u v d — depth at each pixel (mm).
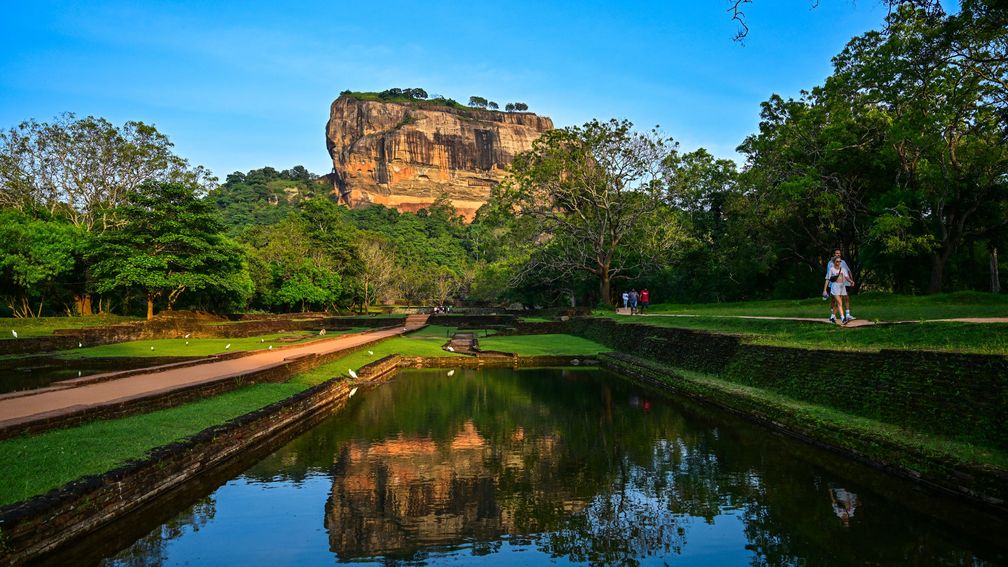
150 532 7809
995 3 16969
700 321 25500
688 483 9648
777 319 21109
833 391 12500
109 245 32344
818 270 42062
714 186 49906
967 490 7656
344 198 188750
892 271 35281
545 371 27594
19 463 7496
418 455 11812
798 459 10742
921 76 21828
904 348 11328
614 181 44781
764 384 15453
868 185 35438
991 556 6590
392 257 93125
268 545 7328
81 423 9703
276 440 12953
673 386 19469
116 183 41906
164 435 9766
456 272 105125
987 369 8992
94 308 40469
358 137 194375
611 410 16641
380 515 8422
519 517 8328
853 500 8492
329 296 63438
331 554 7062
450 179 193250
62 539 6586
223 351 23656
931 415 9742
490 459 11445
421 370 28375
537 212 47000
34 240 31984
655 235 44938
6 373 19891
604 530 7805
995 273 33312
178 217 34406
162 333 31422
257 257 54969
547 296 62719
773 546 7109
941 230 30062
